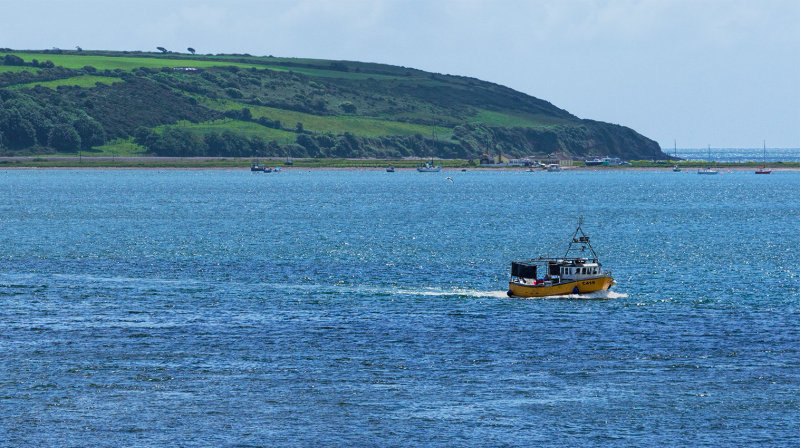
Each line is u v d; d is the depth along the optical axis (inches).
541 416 5132.9
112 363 6082.7
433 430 4931.1
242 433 4889.3
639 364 6097.4
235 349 6471.5
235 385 5639.8
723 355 6299.2
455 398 5418.3
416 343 6648.6
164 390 5541.3
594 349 6466.5
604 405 5300.2
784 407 5260.8
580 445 4741.6
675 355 6304.1
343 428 4958.2
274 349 6476.4
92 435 4842.5
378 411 5206.7
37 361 6117.1
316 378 5782.5
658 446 4726.9
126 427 4953.3
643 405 5295.3
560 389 5575.8
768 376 5816.9
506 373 5900.6
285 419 5083.7
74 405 5265.8
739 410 5211.6
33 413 5137.8
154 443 4751.5
